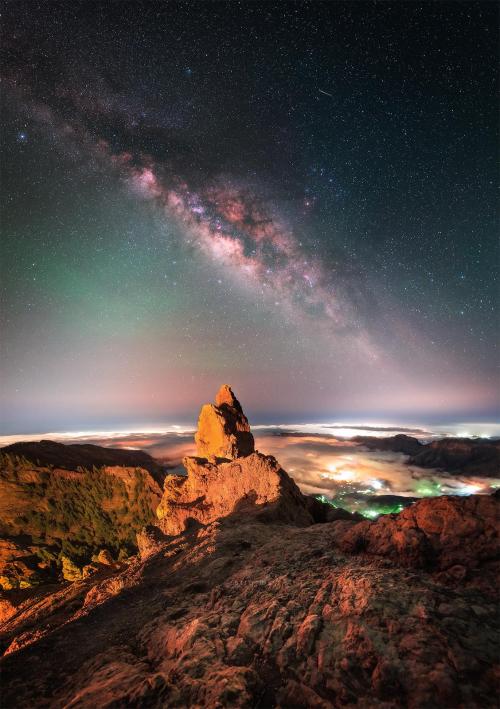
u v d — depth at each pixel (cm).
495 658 421
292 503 1541
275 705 413
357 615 514
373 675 418
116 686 472
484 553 609
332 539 934
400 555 675
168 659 546
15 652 657
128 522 4916
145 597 863
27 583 3419
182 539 1362
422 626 473
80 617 794
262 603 626
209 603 712
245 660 492
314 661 461
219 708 390
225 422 2416
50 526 4494
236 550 1023
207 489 1825
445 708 369
